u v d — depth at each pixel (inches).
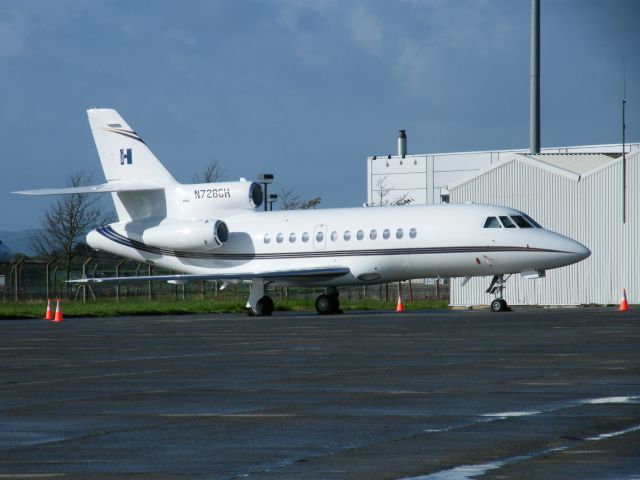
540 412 1362.0
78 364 2198.6
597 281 5885.8
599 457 1051.9
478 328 3299.7
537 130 7190.0
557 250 4549.7
